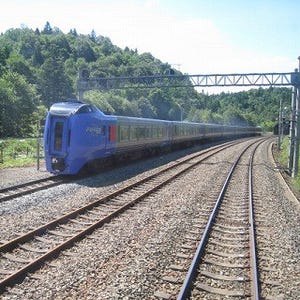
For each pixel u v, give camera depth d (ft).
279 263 30.78
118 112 333.83
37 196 50.47
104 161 81.92
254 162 110.01
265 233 39.22
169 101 412.98
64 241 32.91
